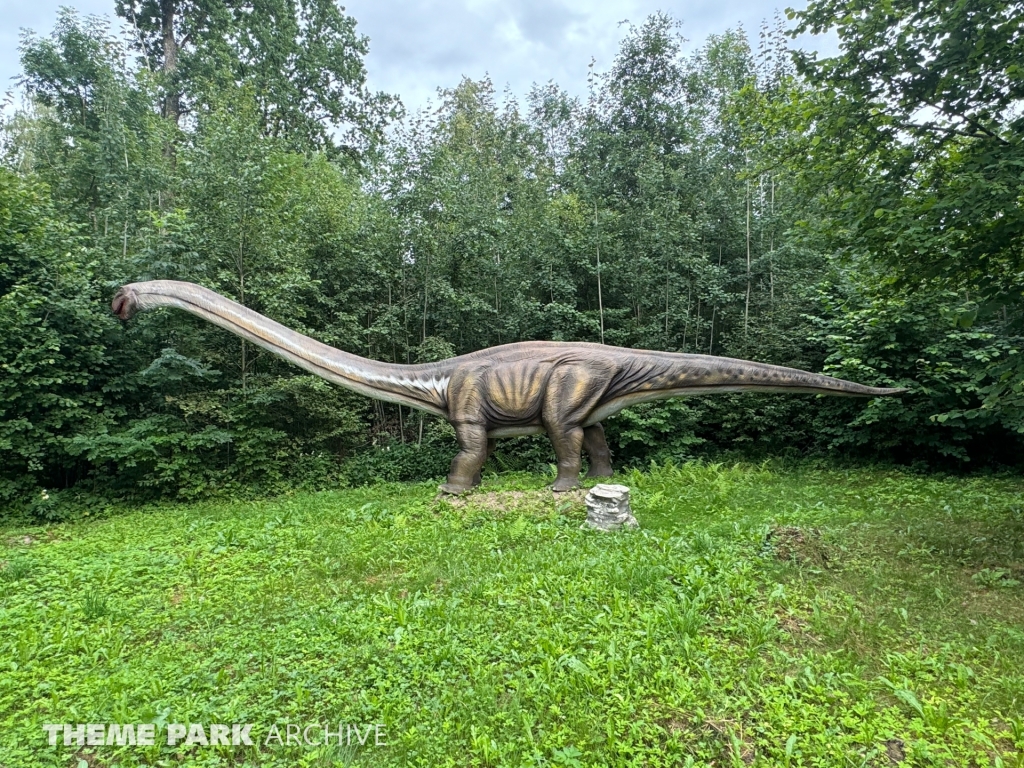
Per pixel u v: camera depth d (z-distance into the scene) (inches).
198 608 196.1
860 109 256.8
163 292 334.0
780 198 589.9
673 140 721.6
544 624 173.8
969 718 134.3
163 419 404.8
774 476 427.5
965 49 228.8
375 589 208.7
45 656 166.2
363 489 405.1
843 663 152.4
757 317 562.3
